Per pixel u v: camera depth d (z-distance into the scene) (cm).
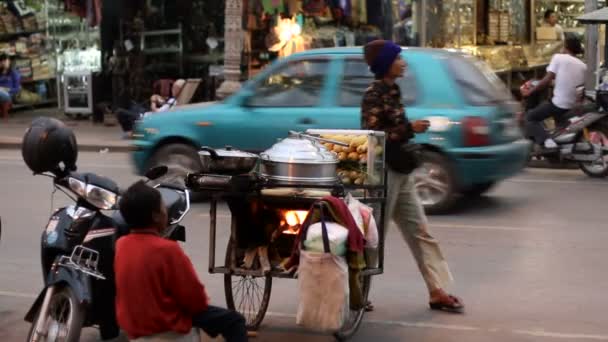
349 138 823
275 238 812
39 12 3038
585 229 1298
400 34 2416
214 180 774
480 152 1334
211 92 2536
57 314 734
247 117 1437
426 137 1349
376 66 859
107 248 744
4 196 1577
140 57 2669
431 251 912
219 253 1164
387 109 854
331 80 1401
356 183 820
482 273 1068
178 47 2680
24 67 3027
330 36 2392
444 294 916
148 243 612
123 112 2342
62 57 2916
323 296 716
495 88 1400
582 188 1650
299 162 767
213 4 2650
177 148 1484
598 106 1748
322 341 834
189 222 1349
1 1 2981
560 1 2927
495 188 1639
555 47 2858
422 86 1356
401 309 931
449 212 1394
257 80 1451
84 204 751
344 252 722
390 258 1141
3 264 1116
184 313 621
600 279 1042
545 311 923
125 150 2248
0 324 883
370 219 766
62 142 746
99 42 2858
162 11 2686
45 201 1528
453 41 2523
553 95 1795
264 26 2389
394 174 865
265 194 775
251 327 849
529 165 1930
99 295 745
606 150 1742
